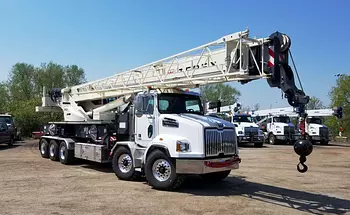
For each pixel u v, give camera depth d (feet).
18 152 61.31
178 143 28.02
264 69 25.70
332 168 44.83
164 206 23.93
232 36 27.09
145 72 37.04
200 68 30.73
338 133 136.56
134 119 33.73
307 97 25.44
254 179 35.86
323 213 23.07
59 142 47.73
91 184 31.45
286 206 24.68
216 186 31.71
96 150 38.88
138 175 33.24
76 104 49.34
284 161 51.70
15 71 161.48
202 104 34.71
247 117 87.30
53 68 164.35
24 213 21.79
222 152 28.84
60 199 25.59
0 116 78.13
